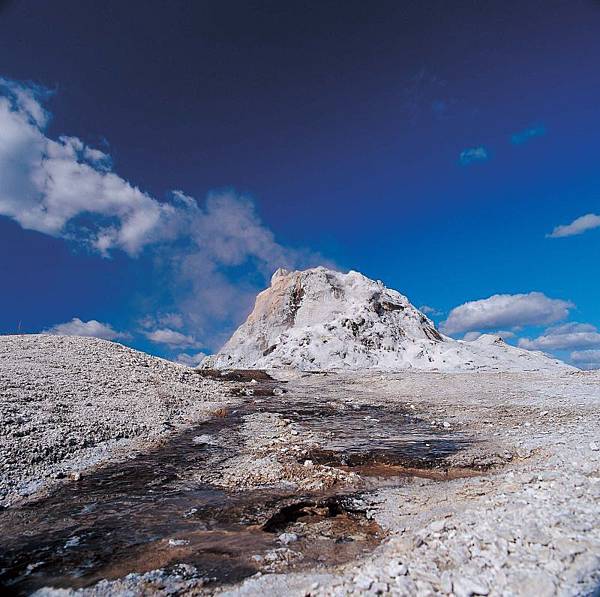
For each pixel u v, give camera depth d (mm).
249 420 23625
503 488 10172
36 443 14328
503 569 5719
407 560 6422
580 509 7352
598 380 35719
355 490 11859
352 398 34312
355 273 93438
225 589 6590
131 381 27547
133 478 13109
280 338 76500
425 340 71438
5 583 7129
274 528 9383
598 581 5266
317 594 5863
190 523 9633
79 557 8000
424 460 15016
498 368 60156
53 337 34719
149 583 6859
